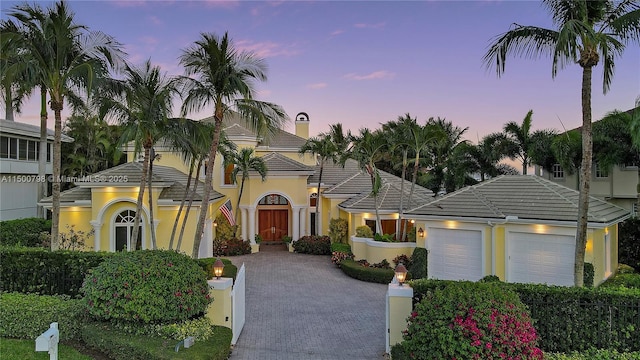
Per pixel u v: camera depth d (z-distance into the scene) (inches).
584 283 579.2
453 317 305.6
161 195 850.8
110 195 813.2
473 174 1286.9
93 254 484.7
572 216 614.2
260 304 634.2
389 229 981.2
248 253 1127.6
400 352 348.2
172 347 342.6
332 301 653.9
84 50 573.6
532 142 1134.4
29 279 482.9
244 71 615.5
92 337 360.8
